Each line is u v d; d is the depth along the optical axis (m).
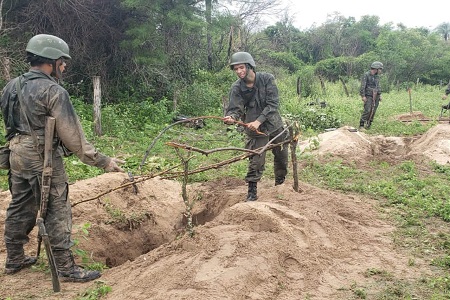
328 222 5.84
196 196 7.44
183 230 6.79
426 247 5.63
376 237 5.87
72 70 17.97
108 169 4.62
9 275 4.71
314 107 17.70
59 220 4.47
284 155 7.10
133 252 6.44
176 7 17.72
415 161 10.21
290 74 32.72
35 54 4.31
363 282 4.66
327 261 5.02
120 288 4.27
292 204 6.12
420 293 4.46
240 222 5.39
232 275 4.21
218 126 16.00
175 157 10.79
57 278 4.28
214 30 19.30
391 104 23.52
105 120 14.59
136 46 17.20
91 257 5.37
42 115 4.28
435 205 7.03
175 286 4.12
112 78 18.72
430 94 30.70
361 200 7.40
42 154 4.32
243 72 6.17
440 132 11.61
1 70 14.42
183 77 21.08
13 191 4.55
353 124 16.97
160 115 16.28
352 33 49.25
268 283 4.36
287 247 4.92
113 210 6.69
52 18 17.08
